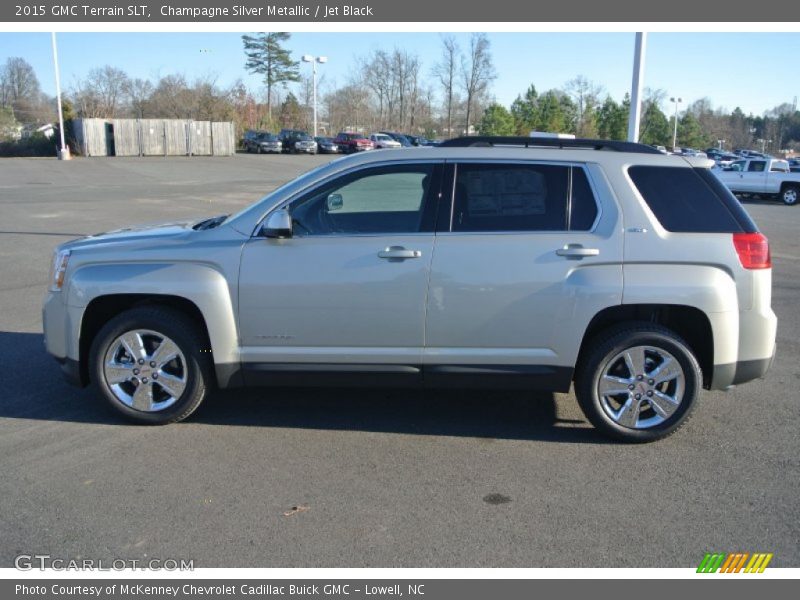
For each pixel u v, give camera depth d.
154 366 4.74
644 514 3.75
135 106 66.50
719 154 53.66
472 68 63.09
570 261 4.43
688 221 4.49
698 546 3.47
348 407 5.27
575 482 4.10
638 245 4.43
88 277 4.65
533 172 4.57
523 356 4.54
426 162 4.61
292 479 4.09
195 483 4.03
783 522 3.69
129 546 3.41
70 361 4.77
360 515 3.71
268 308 4.56
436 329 4.52
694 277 4.41
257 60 83.50
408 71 73.94
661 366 4.56
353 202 4.69
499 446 4.60
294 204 4.64
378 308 4.51
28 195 22.59
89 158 46.81
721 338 4.48
